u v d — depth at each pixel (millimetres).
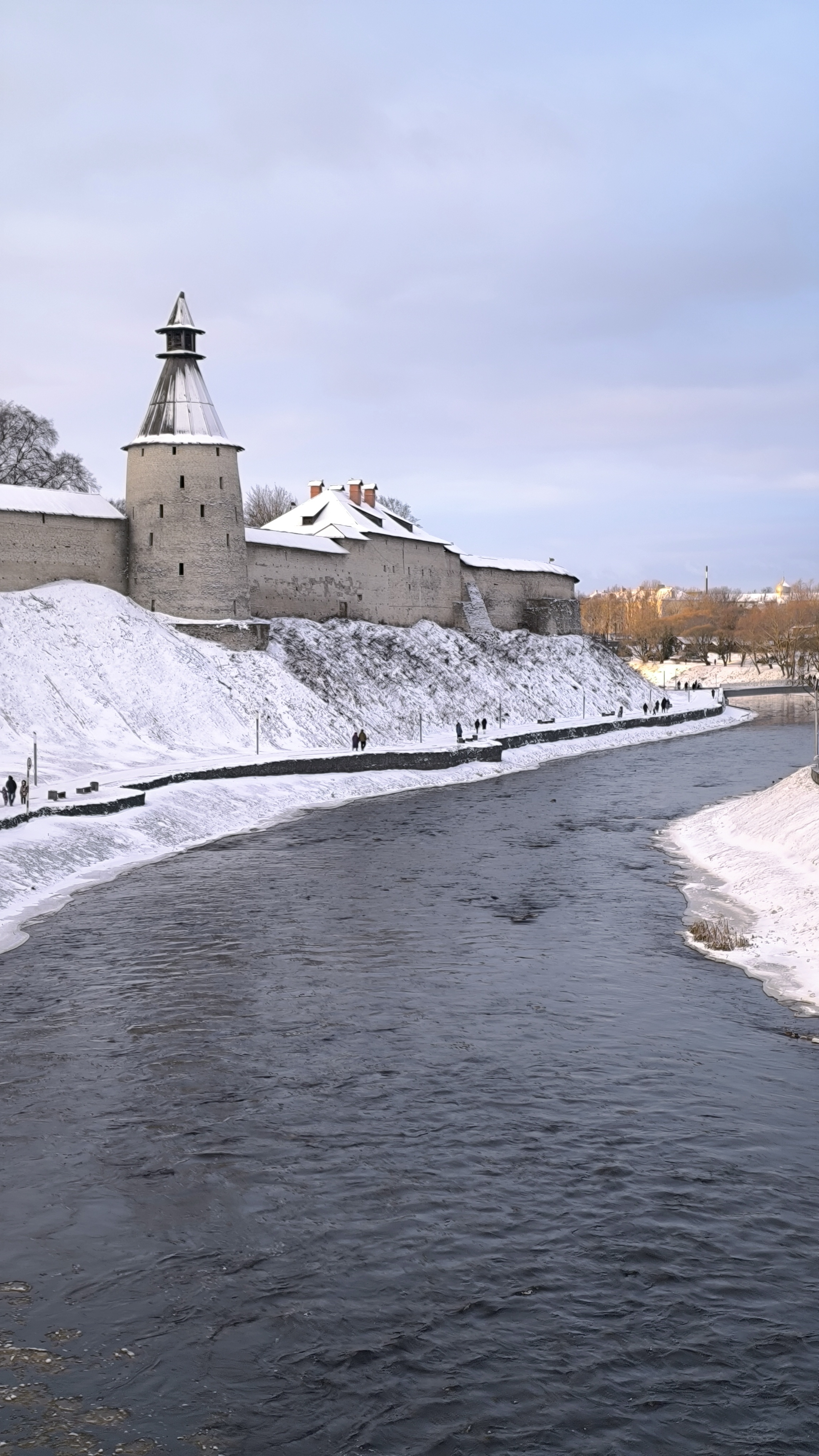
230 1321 14570
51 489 92875
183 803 51156
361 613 99562
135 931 32500
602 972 28500
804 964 29016
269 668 77625
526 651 116062
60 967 29016
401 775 67375
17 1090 21391
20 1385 13445
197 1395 13258
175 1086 21484
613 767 76500
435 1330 14352
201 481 78375
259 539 89188
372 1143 19172
